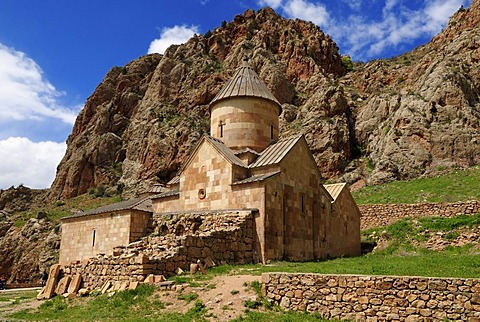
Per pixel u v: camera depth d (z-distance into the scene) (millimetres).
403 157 50000
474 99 53219
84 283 17094
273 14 102125
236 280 14828
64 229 29188
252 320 11641
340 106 66125
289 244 22703
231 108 27406
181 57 91375
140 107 88000
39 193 96000
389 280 11477
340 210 28891
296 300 12594
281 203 22625
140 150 77312
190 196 24781
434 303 10844
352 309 11734
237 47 88125
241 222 20688
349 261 20797
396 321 11125
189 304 13234
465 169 45312
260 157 24734
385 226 32312
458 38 64625
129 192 70562
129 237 24438
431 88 54344
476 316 10344
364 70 89938
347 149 60250
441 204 30672
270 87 74938
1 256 65500
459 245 25281
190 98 81500
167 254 16578
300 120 66500
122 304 13906
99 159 83875
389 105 62656
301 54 85312
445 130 49281
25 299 18156
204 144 24875
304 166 25219
